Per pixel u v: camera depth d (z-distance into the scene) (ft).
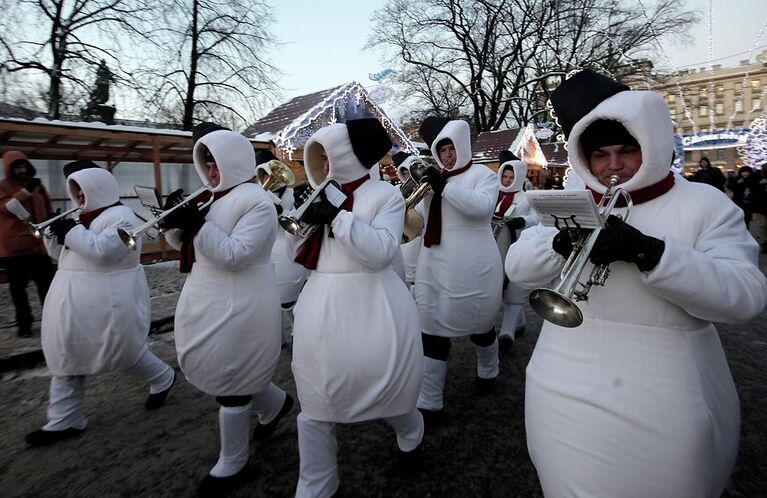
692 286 4.36
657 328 4.94
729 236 4.76
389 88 44.04
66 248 10.91
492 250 11.55
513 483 8.67
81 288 10.42
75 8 57.00
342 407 7.38
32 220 17.35
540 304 4.58
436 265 11.21
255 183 9.33
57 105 54.85
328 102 39.09
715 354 5.16
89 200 10.98
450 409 11.51
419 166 10.58
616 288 5.06
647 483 4.75
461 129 11.84
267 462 9.47
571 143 5.21
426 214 11.92
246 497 8.46
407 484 8.66
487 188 11.43
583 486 4.99
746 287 4.47
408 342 7.68
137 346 11.16
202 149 9.09
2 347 15.90
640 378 4.86
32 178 18.01
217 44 63.82
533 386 5.68
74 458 9.84
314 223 7.46
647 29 77.46
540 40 82.48
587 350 5.21
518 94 88.38
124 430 10.94
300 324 7.64
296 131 38.06
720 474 5.03
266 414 10.11
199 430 10.90
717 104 98.12
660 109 4.76
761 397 11.80
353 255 7.14
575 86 5.19
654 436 4.72
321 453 7.64
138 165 37.99
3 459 9.84
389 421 8.38
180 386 13.29
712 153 96.78
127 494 8.68
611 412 4.87
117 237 10.35
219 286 8.56
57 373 10.41
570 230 4.84
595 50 81.82
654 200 5.06
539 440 5.49
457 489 8.53
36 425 11.38
